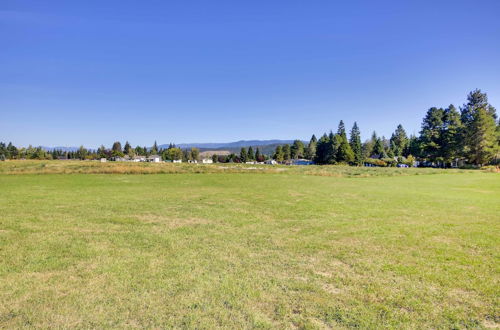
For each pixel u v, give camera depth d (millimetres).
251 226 8445
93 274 4902
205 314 3703
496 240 7156
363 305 3982
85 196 14195
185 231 7797
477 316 3762
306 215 10078
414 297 4230
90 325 3457
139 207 11297
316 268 5285
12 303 3941
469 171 44500
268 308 3871
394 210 11133
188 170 34719
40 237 7055
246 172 35094
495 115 71750
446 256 5980
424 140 73750
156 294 4215
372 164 83875
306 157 123250
